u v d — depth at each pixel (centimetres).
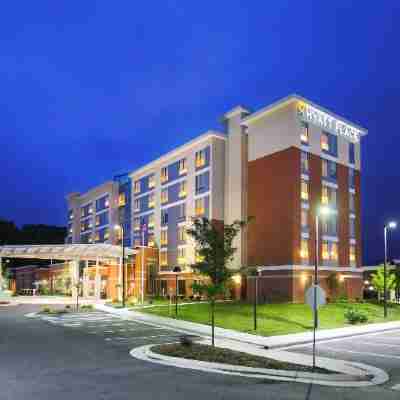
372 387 1334
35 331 2606
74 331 2616
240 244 5059
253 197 5019
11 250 5694
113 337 2359
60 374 1425
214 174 5397
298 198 4597
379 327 3009
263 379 1379
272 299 4594
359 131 5462
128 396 1155
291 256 4472
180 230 5919
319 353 2002
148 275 6184
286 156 4681
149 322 3114
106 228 8094
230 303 4288
